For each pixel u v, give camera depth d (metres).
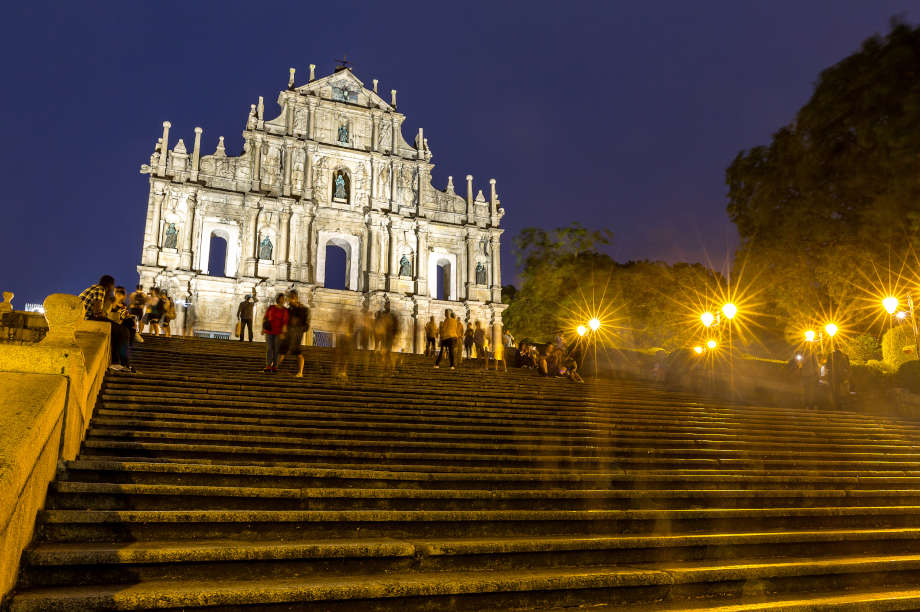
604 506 8.15
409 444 9.74
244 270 43.41
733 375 20.50
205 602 4.75
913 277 11.12
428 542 6.14
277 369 14.83
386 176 48.59
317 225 46.44
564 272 46.47
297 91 47.00
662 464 10.38
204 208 43.69
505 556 6.20
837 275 12.10
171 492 6.49
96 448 7.88
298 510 6.78
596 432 11.95
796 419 15.12
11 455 4.67
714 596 6.23
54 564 4.92
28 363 6.92
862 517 8.83
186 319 41.38
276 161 45.94
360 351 21.70
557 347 22.55
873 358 28.16
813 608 5.95
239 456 8.50
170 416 9.77
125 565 5.10
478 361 24.77
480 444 10.13
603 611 5.66
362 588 5.16
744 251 14.27
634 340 45.25
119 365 12.24
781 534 7.52
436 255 49.84
